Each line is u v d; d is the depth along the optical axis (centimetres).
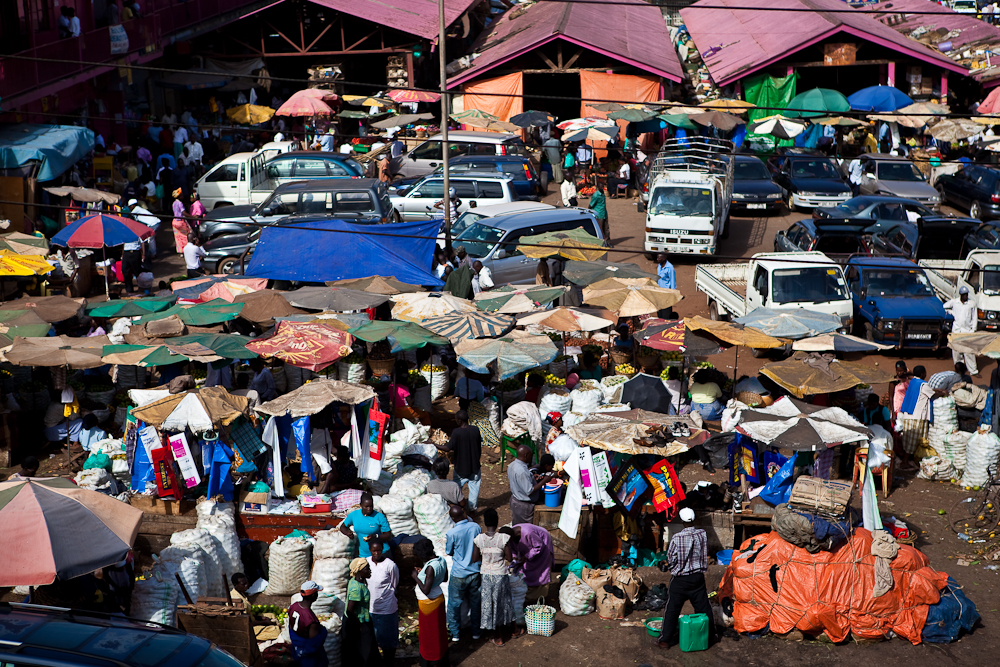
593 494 1094
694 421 1385
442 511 1119
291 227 1905
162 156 3023
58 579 857
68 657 697
